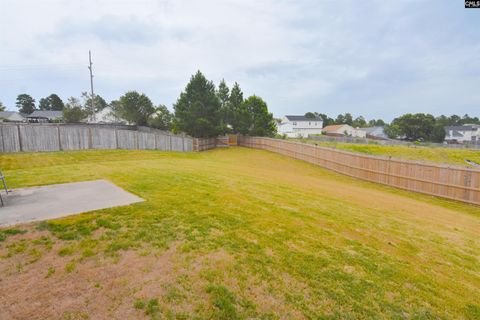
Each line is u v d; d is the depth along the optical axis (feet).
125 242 11.30
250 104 101.45
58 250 10.45
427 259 13.39
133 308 7.65
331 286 9.70
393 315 8.58
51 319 7.04
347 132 225.97
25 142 50.24
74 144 57.11
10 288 8.14
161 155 60.85
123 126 114.62
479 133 222.28
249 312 7.96
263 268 10.31
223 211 16.21
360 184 44.65
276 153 81.71
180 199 17.85
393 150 102.78
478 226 23.04
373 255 12.73
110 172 27.81
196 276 9.39
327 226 15.93
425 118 194.80
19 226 12.25
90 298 7.93
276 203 19.74
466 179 33.83
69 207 15.17
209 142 91.97
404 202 30.35
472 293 10.71
